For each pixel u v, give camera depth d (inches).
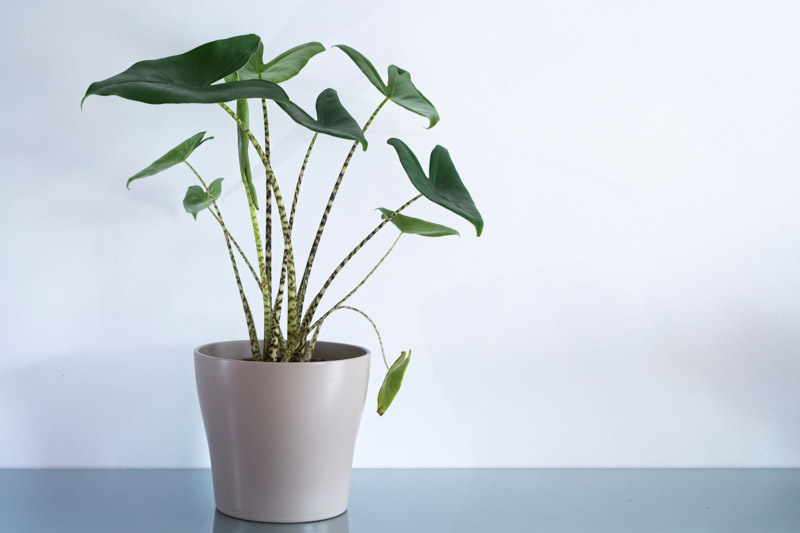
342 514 44.8
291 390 40.4
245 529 41.6
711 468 54.8
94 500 46.4
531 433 54.3
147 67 33.9
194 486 49.4
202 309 52.4
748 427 54.6
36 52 50.9
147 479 50.6
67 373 52.0
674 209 53.7
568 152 53.4
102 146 51.5
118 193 51.8
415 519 44.4
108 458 52.6
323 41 52.2
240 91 32.3
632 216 53.7
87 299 51.8
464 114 53.0
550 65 53.0
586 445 54.5
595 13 52.9
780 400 54.4
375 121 52.7
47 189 51.4
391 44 52.4
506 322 53.8
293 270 43.0
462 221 53.3
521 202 53.5
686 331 54.2
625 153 53.5
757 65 53.2
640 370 54.3
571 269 53.8
